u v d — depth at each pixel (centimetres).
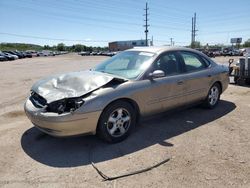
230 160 361
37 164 351
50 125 366
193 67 548
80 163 354
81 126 373
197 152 385
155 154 379
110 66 509
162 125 498
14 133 460
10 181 311
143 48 525
